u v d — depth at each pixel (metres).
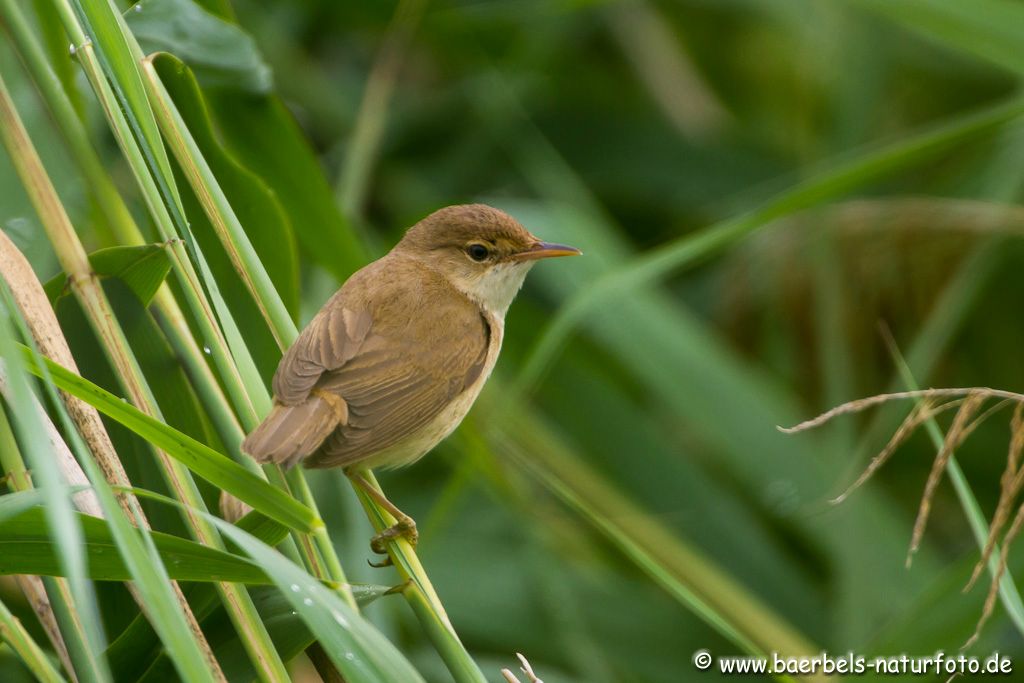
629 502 11.16
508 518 11.86
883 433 11.65
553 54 14.09
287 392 6.96
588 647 10.63
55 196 6.71
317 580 5.40
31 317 6.24
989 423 12.75
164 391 7.00
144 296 6.91
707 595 10.90
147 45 8.30
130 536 4.72
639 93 14.26
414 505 12.03
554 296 12.52
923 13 9.56
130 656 6.16
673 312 11.26
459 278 9.31
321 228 9.25
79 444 4.96
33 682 7.68
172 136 6.94
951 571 8.25
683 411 11.04
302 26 13.14
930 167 13.34
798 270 11.59
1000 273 12.84
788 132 14.34
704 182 13.93
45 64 7.20
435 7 12.86
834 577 11.24
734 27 15.08
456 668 6.16
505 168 13.52
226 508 7.06
